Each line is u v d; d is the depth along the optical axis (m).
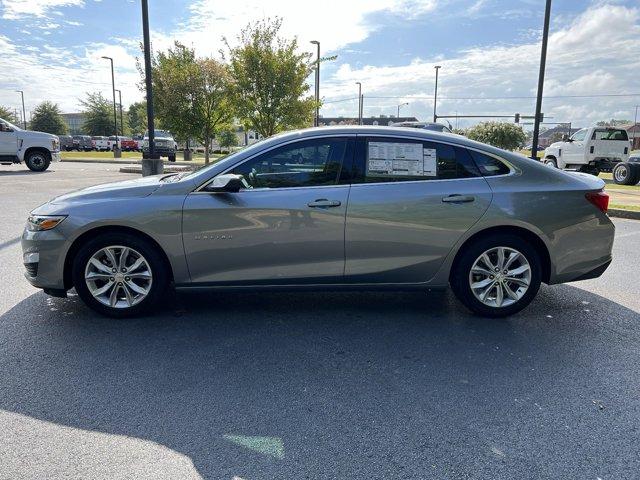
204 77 20.50
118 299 4.36
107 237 4.20
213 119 21.25
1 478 2.35
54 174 18.77
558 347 3.89
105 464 2.46
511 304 4.42
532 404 3.05
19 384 3.23
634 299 5.06
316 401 3.07
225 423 2.83
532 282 4.38
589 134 20.48
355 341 3.97
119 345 3.84
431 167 4.30
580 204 4.34
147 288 4.31
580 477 2.40
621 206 11.20
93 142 56.19
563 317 4.54
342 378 3.36
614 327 4.31
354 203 4.15
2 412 2.91
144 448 2.60
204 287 4.29
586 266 4.45
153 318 4.41
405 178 4.27
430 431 2.76
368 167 4.25
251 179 4.21
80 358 3.62
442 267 4.34
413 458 2.54
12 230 7.91
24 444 2.62
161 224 4.13
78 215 4.14
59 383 3.25
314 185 4.21
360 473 2.42
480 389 3.23
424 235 4.23
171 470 2.43
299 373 3.43
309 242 4.18
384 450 2.60
